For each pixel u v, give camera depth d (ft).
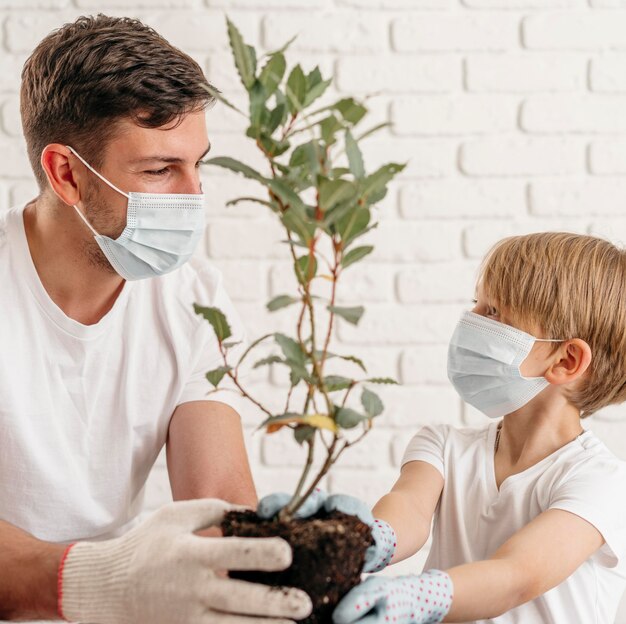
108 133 3.92
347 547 2.79
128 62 3.85
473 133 6.60
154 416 4.54
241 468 4.36
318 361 2.87
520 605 3.70
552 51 6.58
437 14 6.56
